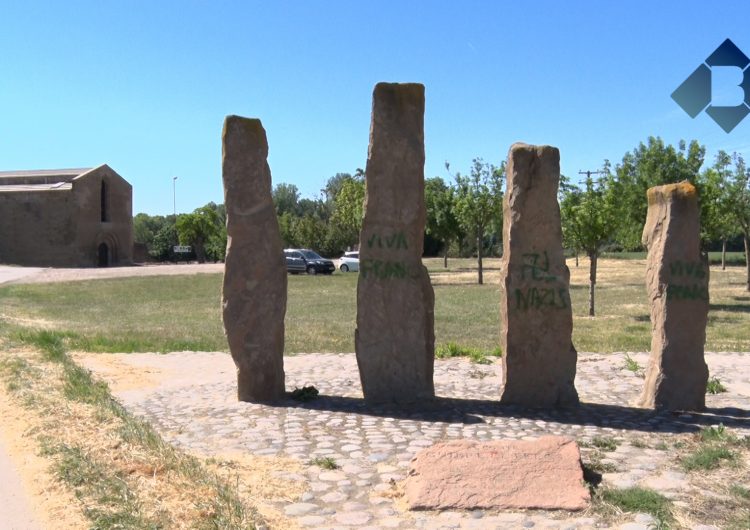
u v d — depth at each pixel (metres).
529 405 8.55
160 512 4.98
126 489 5.39
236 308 8.94
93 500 5.29
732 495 5.45
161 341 15.29
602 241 20.50
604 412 8.23
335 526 4.97
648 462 6.27
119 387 10.20
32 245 58.75
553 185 8.48
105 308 24.39
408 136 8.62
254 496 5.54
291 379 10.74
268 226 8.98
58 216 58.28
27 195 58.69
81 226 58.59
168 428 7.69
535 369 8.55
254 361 8.97
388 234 8.70
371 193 8.68
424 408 8.45
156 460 6.07
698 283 8.38
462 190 33.72
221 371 11.62
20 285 35.94
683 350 8.41
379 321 8.73
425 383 8.74
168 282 38.16
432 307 8.83
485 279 37.38
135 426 7.07
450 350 13.00
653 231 8.68
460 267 50.22
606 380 10.53
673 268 8.43
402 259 8.70
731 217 26.20
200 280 39.66
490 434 7.24
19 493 5.60
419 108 8.64
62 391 8.88
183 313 22.52
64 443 6.65
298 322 19.41
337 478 5.95
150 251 74.19
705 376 8.40
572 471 5.60
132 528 4.70
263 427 7.60
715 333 16.39
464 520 5.05
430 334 8.79
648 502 5.23
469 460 5.73
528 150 8.49
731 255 58.81
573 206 20.14
